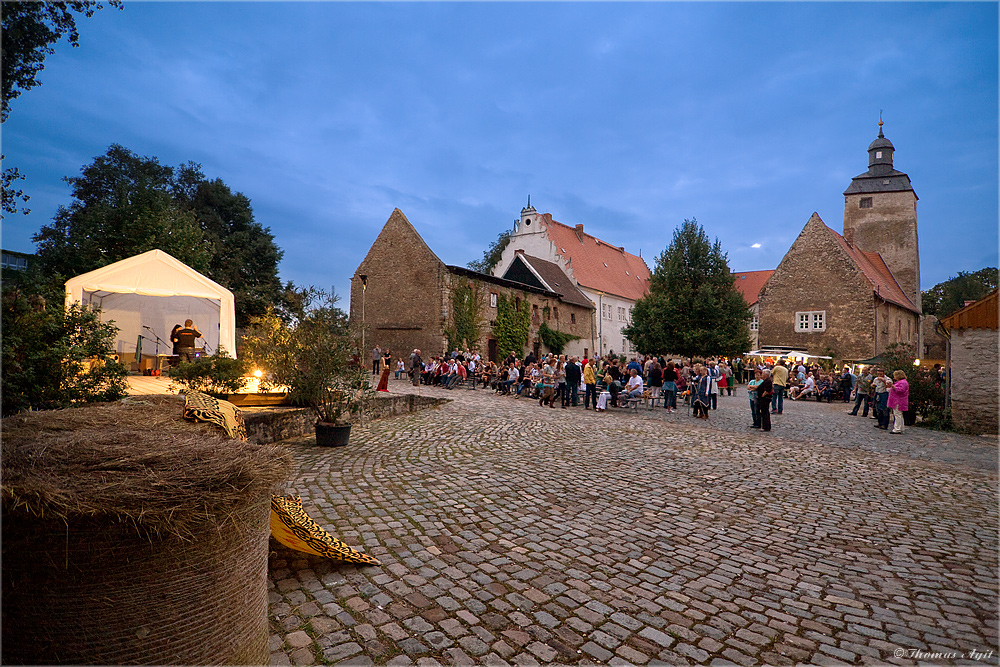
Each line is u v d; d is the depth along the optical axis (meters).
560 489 6.32
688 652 2.95
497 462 7.71
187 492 1.87
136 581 1.82
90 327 5.93
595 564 4.13
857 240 43.28
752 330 49.12
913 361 17.25
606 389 16.22
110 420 2.83
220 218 34.75
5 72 4.84
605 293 42.44
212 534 2.00
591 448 9.07
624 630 3.16
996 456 9.42
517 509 5.48
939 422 13.60
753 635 3.15
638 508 5.65
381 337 28.59
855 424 13.89
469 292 28.62
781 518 5.43
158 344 16.70
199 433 2.59
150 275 14.03
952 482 7.23
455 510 5.35
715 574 4.02
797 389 23.91
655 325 29.78
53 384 5.56
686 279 30.36
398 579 3.73
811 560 4.34
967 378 13.27
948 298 55.88
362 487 6.07
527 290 33.09
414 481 6.43
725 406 17.59
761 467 7.89
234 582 2.13
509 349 31.09
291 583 3.60
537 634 3.08
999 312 12.90
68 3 5.04
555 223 46.31
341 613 3.21
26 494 1.63
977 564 4.30
